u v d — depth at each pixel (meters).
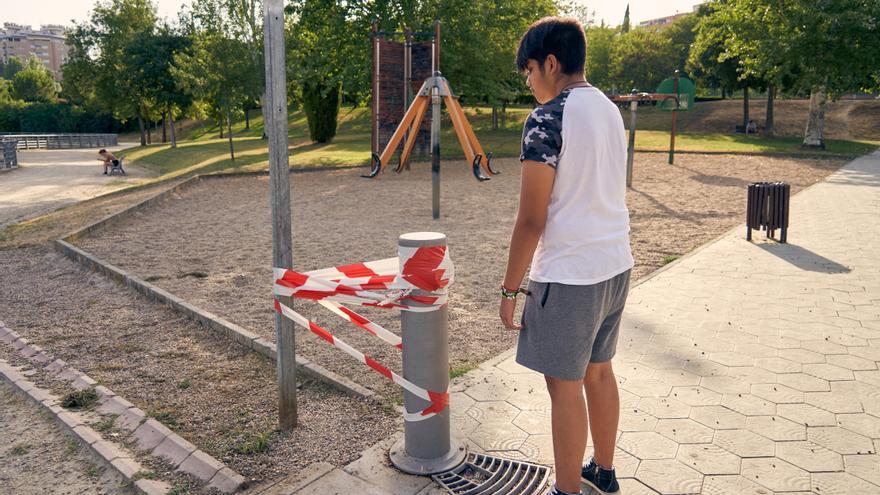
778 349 4.35
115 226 10.39
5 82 100.12
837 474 2.81
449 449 3.01
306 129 49.00
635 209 11.30
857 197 11.66
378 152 17.12
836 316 5.04
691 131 36.41
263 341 4.75
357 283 2.87
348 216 11.12
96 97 57.56
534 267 2.28
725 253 7.46
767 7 23.64
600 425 2.58
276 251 3.11
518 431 3.28
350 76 22.52
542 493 2.70
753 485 2.74
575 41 2.18
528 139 2.10
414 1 21.88
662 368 4.06
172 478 3.00
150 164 30.42
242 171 18.03
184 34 48.91
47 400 3.90
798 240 8.07
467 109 51.50
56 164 31.92
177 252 8.38
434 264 2.75
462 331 5.05
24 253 8.72
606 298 2.25
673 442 3.12
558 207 2.17
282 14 2.93
